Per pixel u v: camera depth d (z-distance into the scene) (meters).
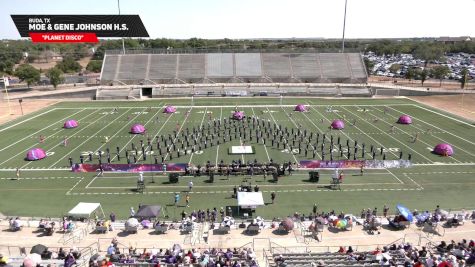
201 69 117.94
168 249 28.34
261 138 61.72
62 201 40.34
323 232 32.31
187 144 58.84
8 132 67.50
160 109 87.19
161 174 47.91
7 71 143.12
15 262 25.48
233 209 38.28
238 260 25.97
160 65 118.25
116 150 56.66
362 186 43.91
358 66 119.44
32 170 49.22
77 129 69.38
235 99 99.69
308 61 121.38
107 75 114.25
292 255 27.14
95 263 24.41
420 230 32.50
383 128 68.69
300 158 52.59
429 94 102.75
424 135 64.25
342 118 76.62
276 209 38.22
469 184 44.38
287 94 104.44
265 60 121.62
